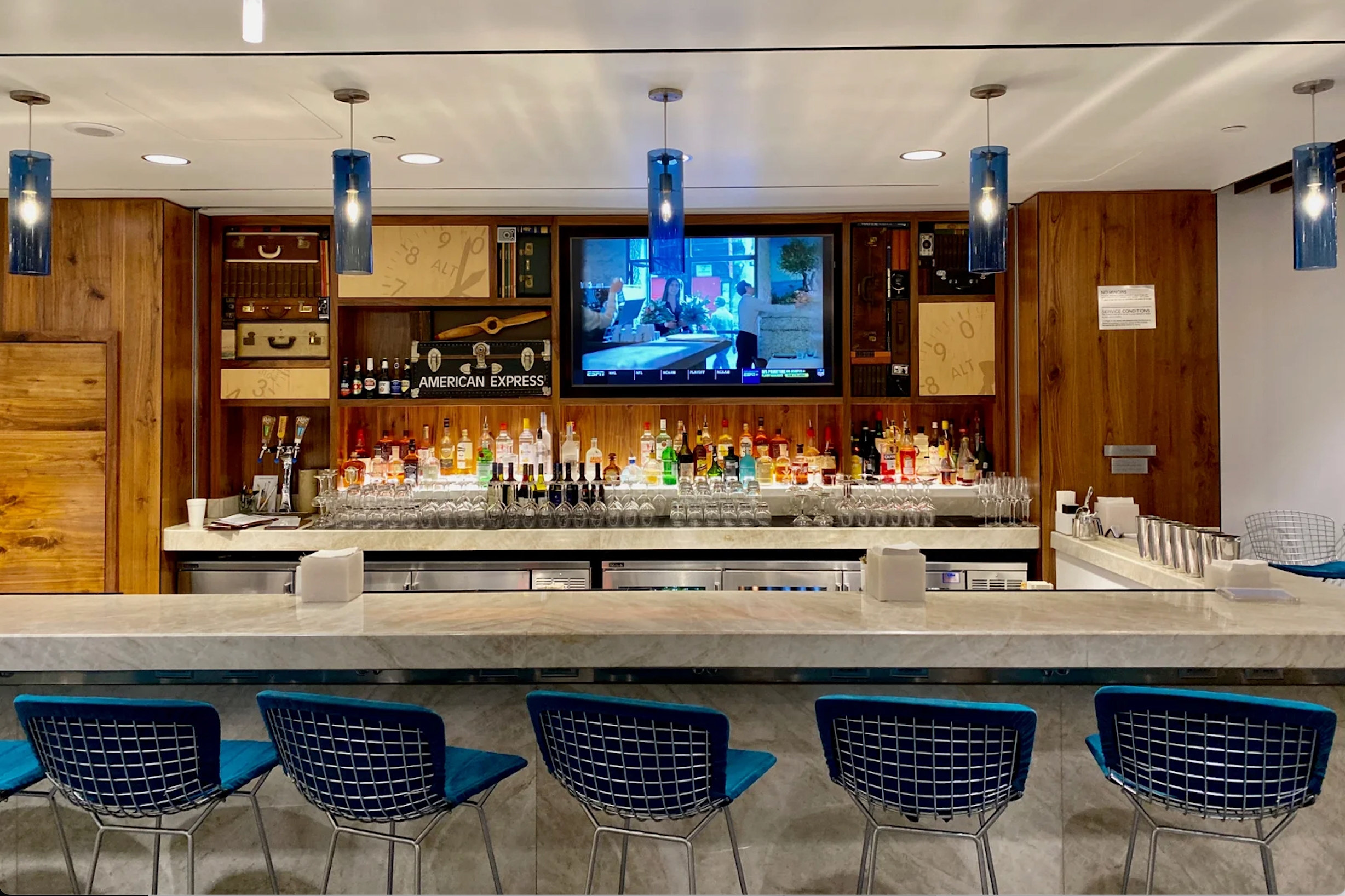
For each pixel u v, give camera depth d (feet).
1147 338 16.14
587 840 9.02
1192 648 8.26
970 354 17.26
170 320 16.12
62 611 9.36
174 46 9.57
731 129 12.44
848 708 7.06
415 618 8.96
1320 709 6.77
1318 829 8.94
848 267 17.35
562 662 8.37
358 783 7.14
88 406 15.84
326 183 15.05
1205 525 16.20
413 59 9.94
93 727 7.15
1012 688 9.00
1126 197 16.07
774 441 18.10
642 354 17.51
